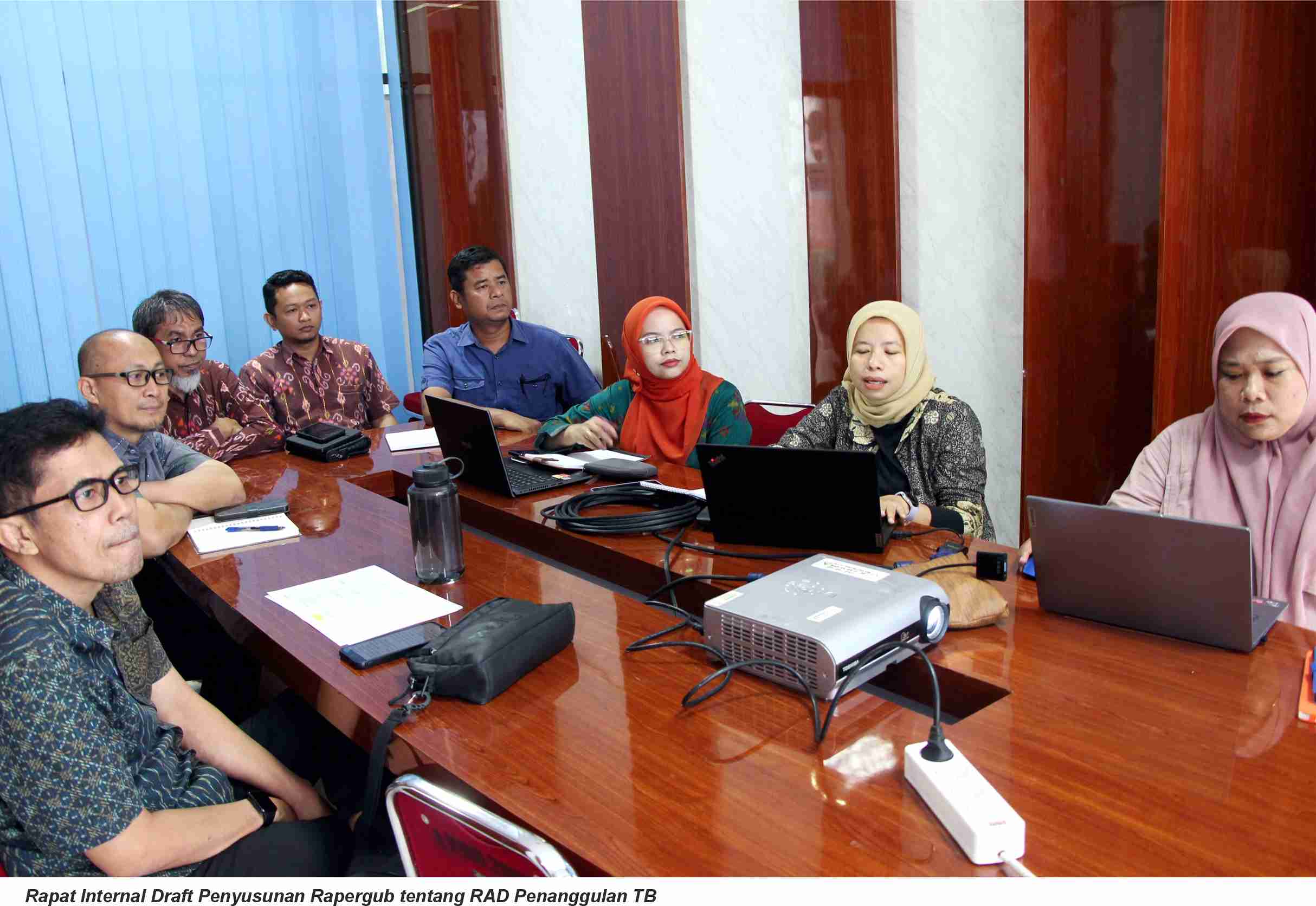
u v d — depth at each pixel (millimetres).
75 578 1357
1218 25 2529
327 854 1489
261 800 1521
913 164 3564
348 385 3744
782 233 4047
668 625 1611
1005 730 1221
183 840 1342
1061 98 2961
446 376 3795
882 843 1014
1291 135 2611
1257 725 1210
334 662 1505
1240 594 1357
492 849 1019
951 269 3527
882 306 2344
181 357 3248
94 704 1334
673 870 980
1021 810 1053
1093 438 3119
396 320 5316
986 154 3340
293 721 1864
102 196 4426
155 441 2492
